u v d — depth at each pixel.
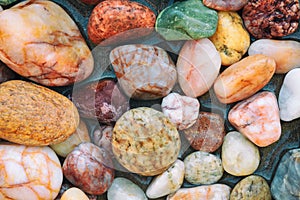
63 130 0.38
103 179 0.39
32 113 0.37
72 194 0.38
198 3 0.39
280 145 0.41
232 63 0.40
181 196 0.41
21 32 0.37
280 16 0.40
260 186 0.41
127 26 0.38
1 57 0.37
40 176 0.38
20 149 0.38
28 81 0.39
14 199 0.38
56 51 0.38
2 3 0.39
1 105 0.37
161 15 0.39
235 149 0.40
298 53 0.40
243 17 0.40
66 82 0.39
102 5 0.38
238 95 0.40
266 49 0.40
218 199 0.41
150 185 0.40
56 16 0.38
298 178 0.40
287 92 0.40
